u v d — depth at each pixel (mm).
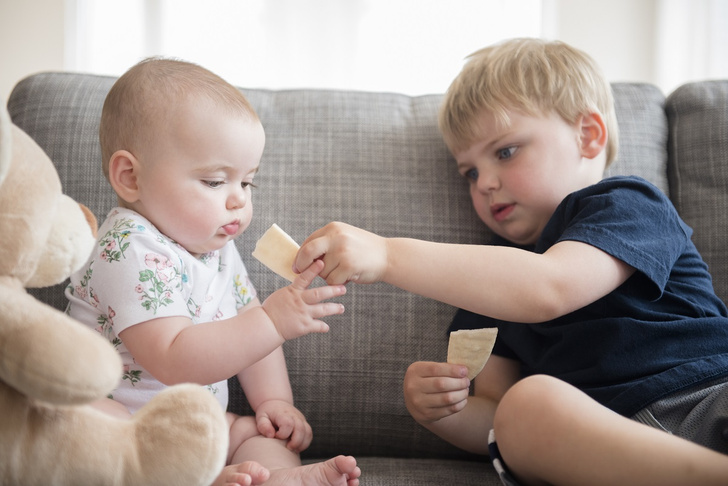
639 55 2535
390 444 1221
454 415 1127
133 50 2480
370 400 1203
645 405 922
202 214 1001
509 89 1212
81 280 994
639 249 989
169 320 934
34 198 617
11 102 1306
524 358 1149
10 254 608
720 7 2428
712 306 1082
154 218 1017
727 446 806
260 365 1146
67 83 1299
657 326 1001
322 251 938
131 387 991
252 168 1045
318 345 1207
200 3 2496
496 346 1214
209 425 641
